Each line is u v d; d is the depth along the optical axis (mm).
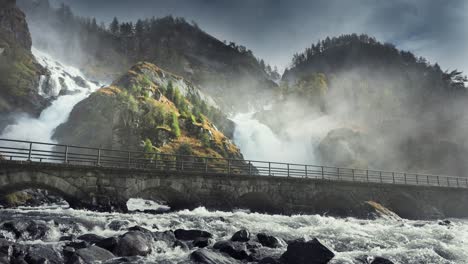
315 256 10883
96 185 24016
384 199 36906
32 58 109312
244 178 30234
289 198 31938
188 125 79312
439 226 22562
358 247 14734
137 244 11484
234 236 14047
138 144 66188
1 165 21125
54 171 22734
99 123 75688
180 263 10383
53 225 15047
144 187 25812
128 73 96312
